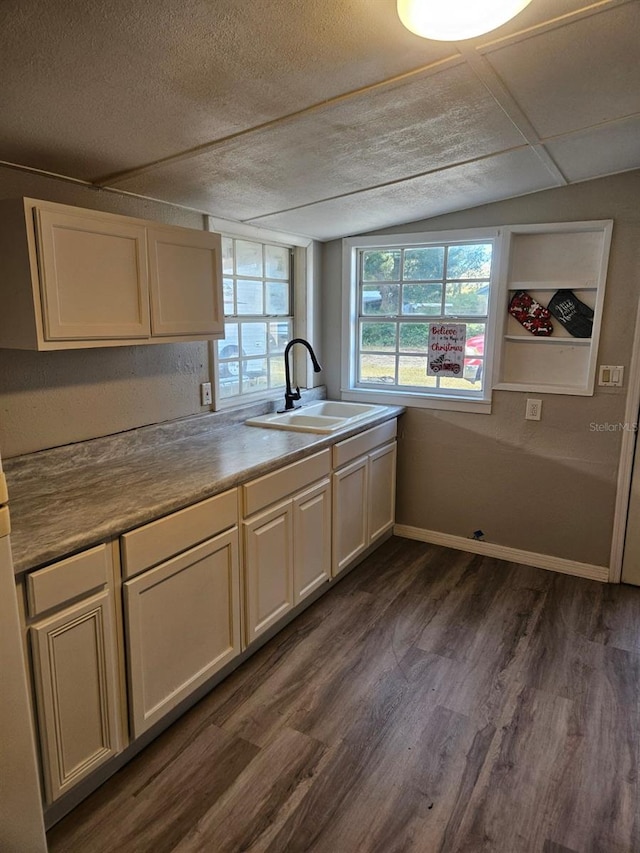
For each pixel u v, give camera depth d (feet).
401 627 8.54
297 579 8.43
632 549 9.83
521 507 10.69
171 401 8.64
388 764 5.93
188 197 8.00
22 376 6.48
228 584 6.92
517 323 10.33
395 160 7.41
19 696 3.89
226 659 7.02
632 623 8.64
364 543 10.52
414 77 5.17
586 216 9.30
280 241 10.81
